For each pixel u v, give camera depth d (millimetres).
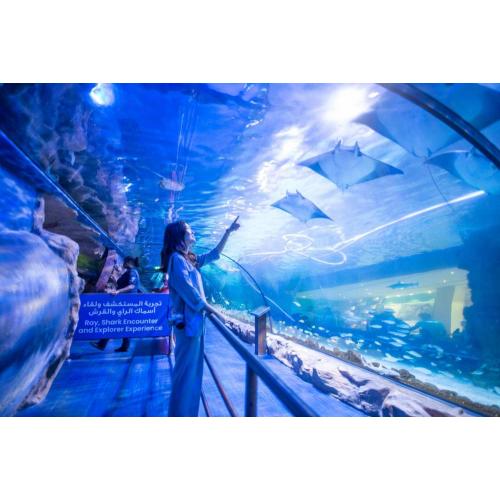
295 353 6770
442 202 6160
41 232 3812
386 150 5059
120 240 9891
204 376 5500
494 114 3201
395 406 3730
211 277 26250
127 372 5184
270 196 7676
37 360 3254
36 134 3328
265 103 4000
